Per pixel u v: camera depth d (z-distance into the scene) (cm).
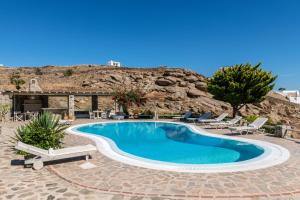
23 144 912
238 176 790
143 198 620
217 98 2453
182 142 1661
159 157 1243
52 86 4688
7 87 4931
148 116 2969
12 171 832
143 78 4588
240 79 2311
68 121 2298
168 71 4466
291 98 6519
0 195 632
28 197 620
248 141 1416
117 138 1819
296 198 623
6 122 2411
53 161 955
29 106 3250
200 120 2208
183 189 679
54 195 634
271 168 881
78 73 6128
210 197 627
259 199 616
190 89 4134
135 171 840
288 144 1335
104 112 3019
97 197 624
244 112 3853
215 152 1352
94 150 988
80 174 803
